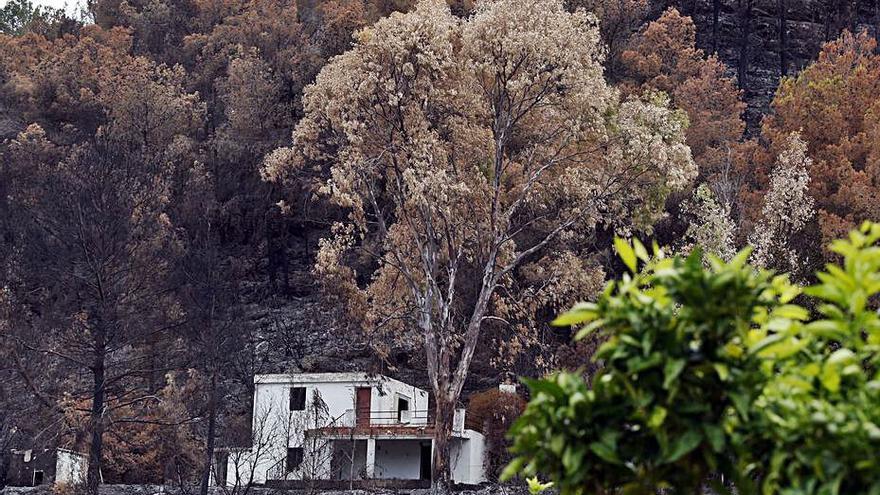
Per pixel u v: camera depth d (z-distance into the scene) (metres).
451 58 49.22
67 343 47.66
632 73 98.56
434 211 49.59
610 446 7.02
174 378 48.78
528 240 66.81
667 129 50.88
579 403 7.12
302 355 74.88
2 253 49.03
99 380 47.84
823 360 7.58
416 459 57.66
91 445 46.97
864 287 7.00
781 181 55.03
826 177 65.44
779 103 78.12
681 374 7.05
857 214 60.88
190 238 83.56
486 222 51.12
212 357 50.00
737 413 7.20
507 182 60.59
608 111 50.81
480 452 57.91
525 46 48.59
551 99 50.41
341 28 102.69
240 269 89.38
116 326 48.22
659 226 68.56
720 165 75.38
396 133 50.84
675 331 7.05
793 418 6.88
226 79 113.12
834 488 6.47
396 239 51.78
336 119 50.44
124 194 50.00
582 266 52.88
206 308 51.84
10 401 48.56
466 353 49.34
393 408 58.62
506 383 55.81
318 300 82.94
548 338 60.66
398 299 52.97
